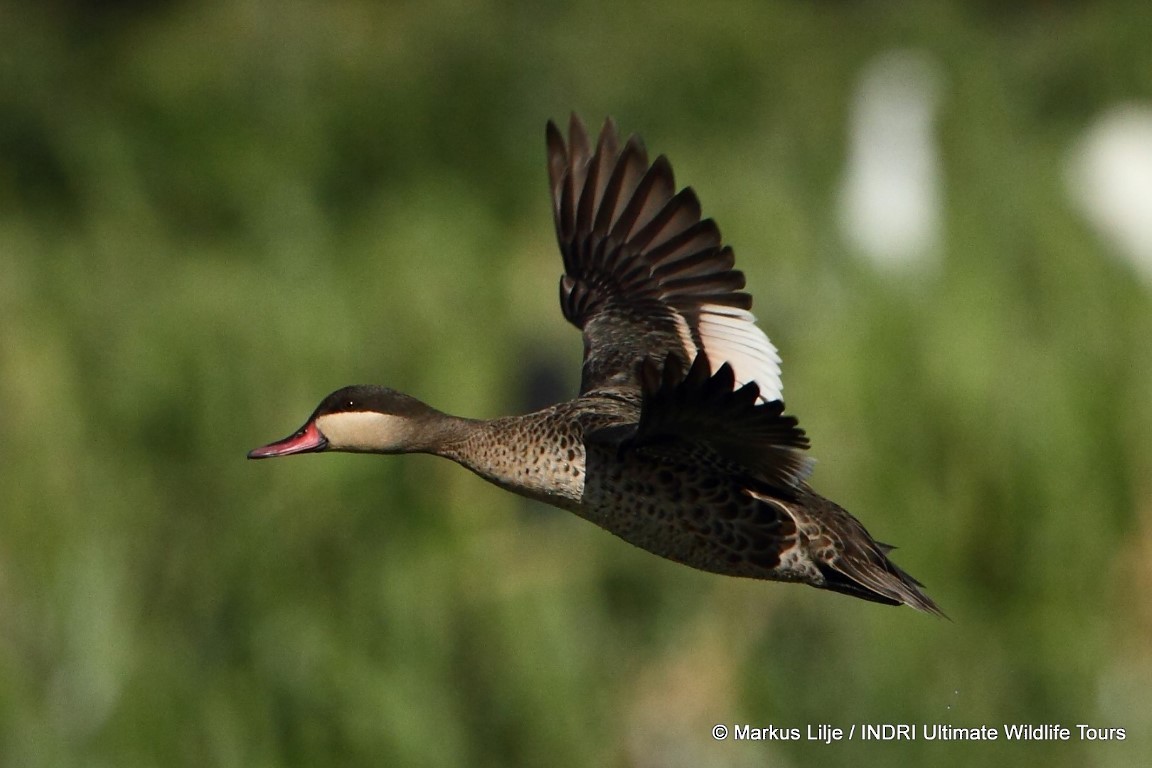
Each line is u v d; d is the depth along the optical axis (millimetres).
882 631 11859
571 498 7414
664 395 6488
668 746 11742
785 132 21188
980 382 12703
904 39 21984
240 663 11266
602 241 8297
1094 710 11953
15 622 11172
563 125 21141
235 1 21500
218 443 12344
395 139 20172
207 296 14156
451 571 11891
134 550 11742
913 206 17469
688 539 7250
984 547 12461
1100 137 18562
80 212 17547
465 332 14500
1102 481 12617
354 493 11930
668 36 22219
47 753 10641
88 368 13016
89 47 21328
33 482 11844
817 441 12844
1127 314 14305
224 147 18688
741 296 8031
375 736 11016
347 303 14453
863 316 13484
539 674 11586
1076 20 24234
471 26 21531
